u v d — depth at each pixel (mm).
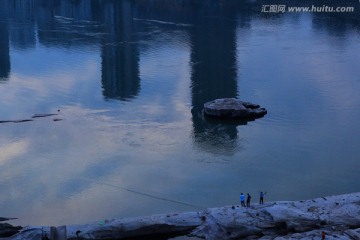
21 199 81312
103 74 159375
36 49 197750
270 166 92688
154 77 154625
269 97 134875
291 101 131375
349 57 178875
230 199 80438
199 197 81188
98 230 65062
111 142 104688
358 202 69125
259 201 78625
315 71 160875
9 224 67562
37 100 134500
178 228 65938
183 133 109375
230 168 91812
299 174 89500
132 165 93500
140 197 81250
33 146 102938
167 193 82562
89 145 103188
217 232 63594
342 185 85375
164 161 95000
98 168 92438
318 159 95625
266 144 102875
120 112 123750
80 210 77500
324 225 63000
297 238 59812
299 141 104438
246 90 141625
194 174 89438
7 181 87625
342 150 99812
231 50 190375
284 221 63156
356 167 92125
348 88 141875
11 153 99562
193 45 198875
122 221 66312
